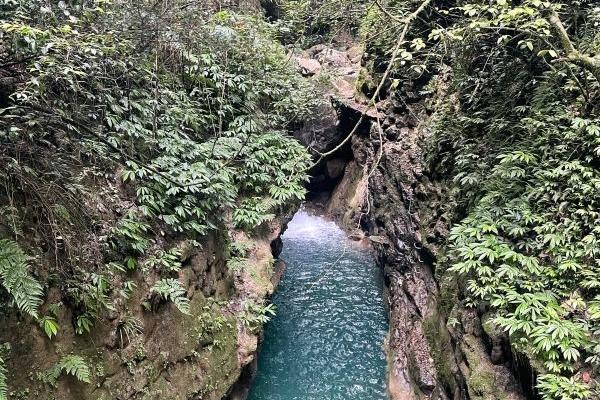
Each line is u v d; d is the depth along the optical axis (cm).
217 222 659
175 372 501
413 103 972
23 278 329
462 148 691
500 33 646
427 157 811
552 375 375
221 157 727
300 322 887
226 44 795
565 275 442
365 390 695
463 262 516
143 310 475
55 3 430
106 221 466
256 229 771
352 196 1415
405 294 830
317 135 1394
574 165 475
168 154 604
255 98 867
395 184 941
